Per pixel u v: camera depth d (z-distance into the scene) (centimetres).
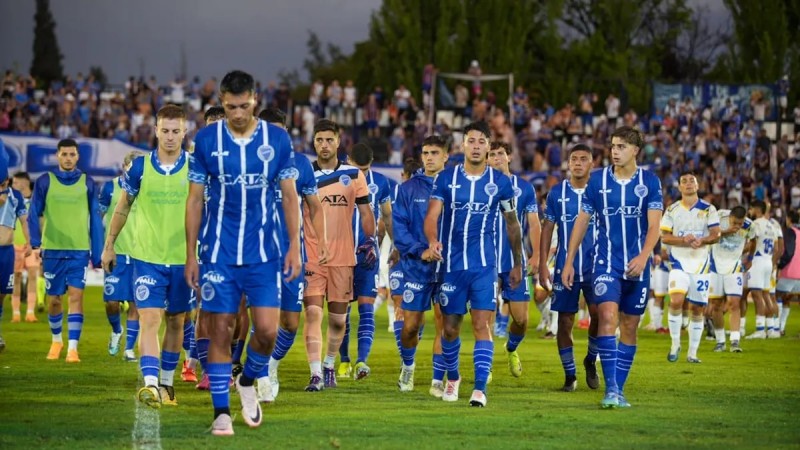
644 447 680
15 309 1753
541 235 1034
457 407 851
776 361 1305
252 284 702
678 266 1298
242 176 688
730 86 3728
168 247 807
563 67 4959
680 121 3662
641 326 1919
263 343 710
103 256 855
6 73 3644
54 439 682
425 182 978
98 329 1619
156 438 686
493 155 1031
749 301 2669
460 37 4712
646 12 5475
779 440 712
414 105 4050
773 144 3684
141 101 3666
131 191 820
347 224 972
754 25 4828
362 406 849
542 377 1090
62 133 3416
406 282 932
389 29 4850
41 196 1194
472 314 867
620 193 852
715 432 741
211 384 704
